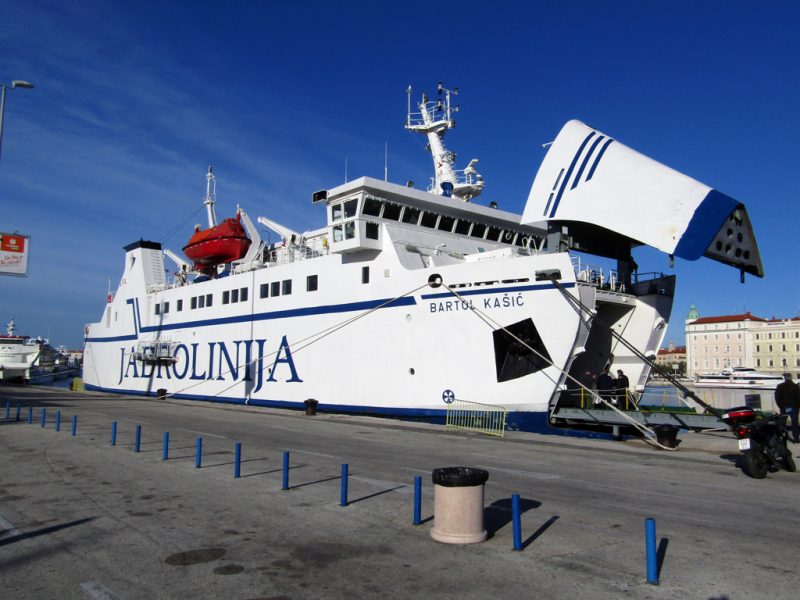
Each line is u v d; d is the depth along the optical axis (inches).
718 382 2452.0
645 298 917.8
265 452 635.5
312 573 262.4
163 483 461.1
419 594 237.9
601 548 298.2
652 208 741.3
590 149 837.2
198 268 1627.7
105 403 1421.0
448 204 1074.7
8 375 2881.4
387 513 368.2
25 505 388.8
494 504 398.0
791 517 370.0
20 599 233.5
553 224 860.6
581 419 826.2
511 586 245.9
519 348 849.5
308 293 1143.6
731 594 238.2
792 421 737.6
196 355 1454.2
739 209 716.0
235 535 320.8
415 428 884.6
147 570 266.5
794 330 4173.2
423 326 938.1
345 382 1050.7
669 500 416.8
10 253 996.6
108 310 1937.7
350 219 999.6
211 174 1684.3
